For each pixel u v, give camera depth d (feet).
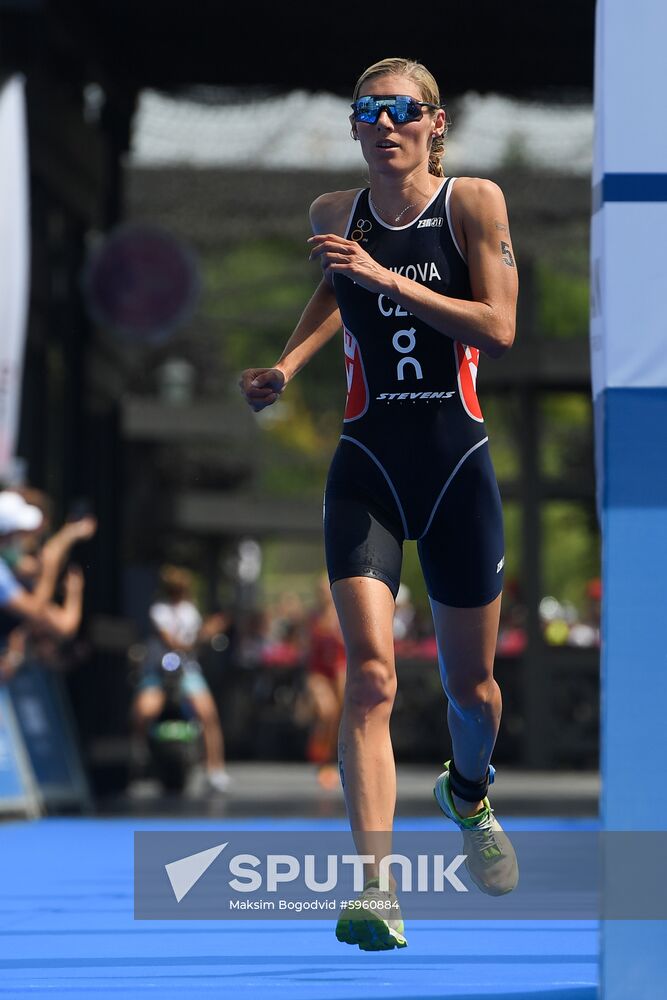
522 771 225.56
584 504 262.06
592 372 41.70
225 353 317.63
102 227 171.32
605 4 40.14
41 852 94.73
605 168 39.93
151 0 151.43
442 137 50.88
